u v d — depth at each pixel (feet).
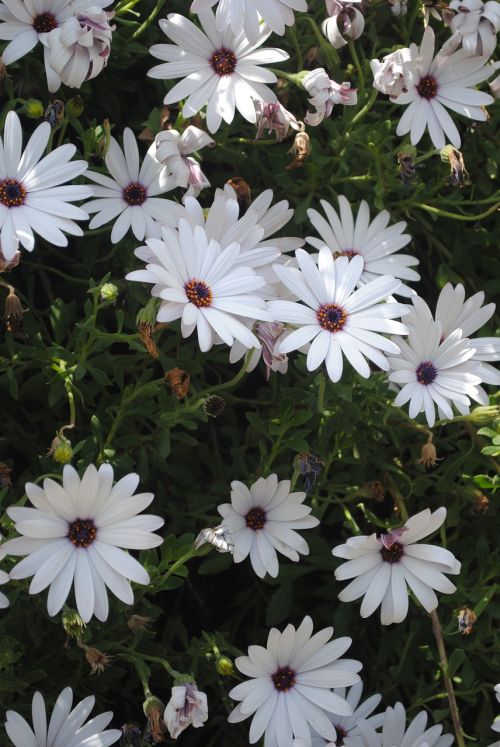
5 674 2.76
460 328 2.92
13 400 3.01
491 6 2.96
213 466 3.02
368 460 3.03
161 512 2.99
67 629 2.62
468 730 3.10
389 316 2.73
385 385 2.93
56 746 2.67
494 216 3.26
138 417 2.94
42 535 2.58
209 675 2.93
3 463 2.78
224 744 3.00
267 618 2.97
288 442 2.90
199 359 2.96
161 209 2.88
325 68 3.08
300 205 3.03
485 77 2.99
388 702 3.07
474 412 2.92
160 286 2.66
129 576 2.60
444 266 3.18
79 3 2.82
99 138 2.87
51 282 3.08
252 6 2.81
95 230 2.99
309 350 2.70
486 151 3.19
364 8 3.03
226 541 2.72
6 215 2.67
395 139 3.18
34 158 2.70
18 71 3.00
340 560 2.99
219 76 2.86
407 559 2.81
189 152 2.85
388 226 3.12
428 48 2.95
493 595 3.07
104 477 2.58
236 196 2.83
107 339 2.82
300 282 2.72
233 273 2.67
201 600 3.06
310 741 2.77
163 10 3.08
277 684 2.79
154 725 2.67
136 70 3.12
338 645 2.79
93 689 2.94
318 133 3.13
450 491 3.03
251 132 3.09
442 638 2.94
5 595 2.69
